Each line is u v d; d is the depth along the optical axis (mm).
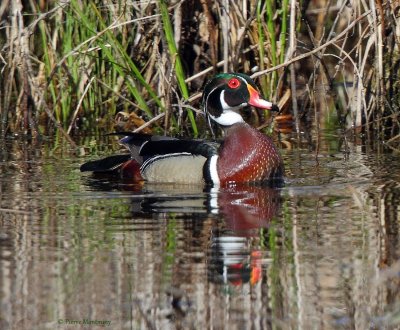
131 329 8875
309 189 13500
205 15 18312
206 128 18219
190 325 8914
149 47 18672
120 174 14906
